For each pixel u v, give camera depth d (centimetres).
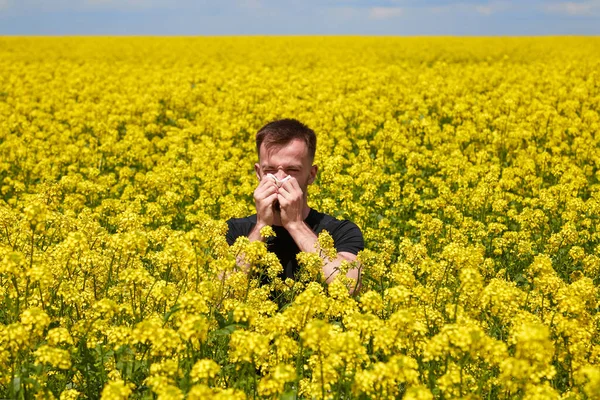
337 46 4769
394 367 331
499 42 5056
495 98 2081
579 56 3594
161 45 4928
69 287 464
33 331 356
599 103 1955
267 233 484
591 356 427
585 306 469
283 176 521
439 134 1540
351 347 336
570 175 1130
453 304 453
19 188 1131
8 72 2845
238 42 5266
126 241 438
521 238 789
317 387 364
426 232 797
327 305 418
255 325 412
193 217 911
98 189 1026
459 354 363
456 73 2731
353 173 1108
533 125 1653
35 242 642
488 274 660
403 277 452
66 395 367
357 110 1769
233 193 1089
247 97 2078
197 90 2189
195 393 308
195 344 368
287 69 3078
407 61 3641
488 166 1319
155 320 390
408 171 1196
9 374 369
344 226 545
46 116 1853
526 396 331
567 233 713
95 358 399
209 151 1357
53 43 5103
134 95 2144
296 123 534
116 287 501
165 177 1063
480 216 983
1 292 463
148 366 388
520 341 341
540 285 498
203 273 456
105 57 4016
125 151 1423
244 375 388
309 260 464
